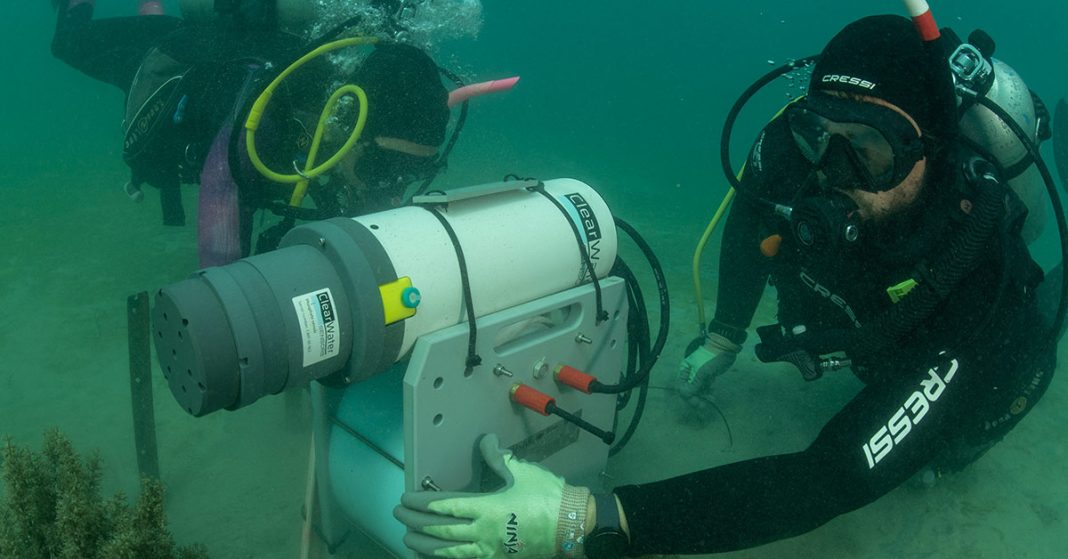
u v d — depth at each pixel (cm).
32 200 609
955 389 165
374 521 169
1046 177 186
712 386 301
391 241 141
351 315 136
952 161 154
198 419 274
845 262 171
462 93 228
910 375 165
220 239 221
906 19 150
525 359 164
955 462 226
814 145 155
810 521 154
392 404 166
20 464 152
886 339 162
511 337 164
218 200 220
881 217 159
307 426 266
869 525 219
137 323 216
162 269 437
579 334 178
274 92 217
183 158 282
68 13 423
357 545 203
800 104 157
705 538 150
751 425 274
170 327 126
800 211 163
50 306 375
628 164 1256
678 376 289
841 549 208
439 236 147
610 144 1593
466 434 156
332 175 224
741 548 153
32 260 448
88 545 150
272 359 128
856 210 159
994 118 196
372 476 166
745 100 190
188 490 230
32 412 274
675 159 1398
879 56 145
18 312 366
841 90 150
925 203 157
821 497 153
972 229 145
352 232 140
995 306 151
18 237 496
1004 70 221
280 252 137
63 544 148
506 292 157
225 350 123
